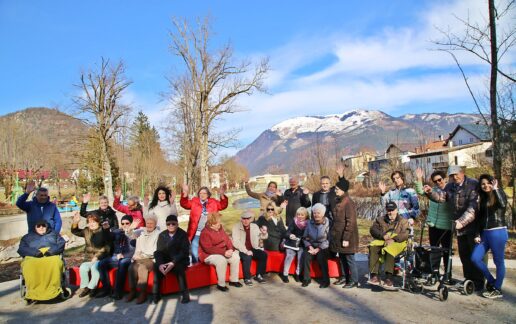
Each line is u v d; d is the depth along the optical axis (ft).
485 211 20.34
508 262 27.68
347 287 23.11
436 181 22.98
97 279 22.76
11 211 106.11
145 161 140.97
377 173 83.82
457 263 28.09
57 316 19.93
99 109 104.47
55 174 152.76
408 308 19.35
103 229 23.68
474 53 40.32
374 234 22.63
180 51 79.10
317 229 24.04
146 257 22.50
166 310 20.31
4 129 136.67
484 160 60.95
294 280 25.48
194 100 83.87
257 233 25.86
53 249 22.40
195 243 27.04
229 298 22.03
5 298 23.24
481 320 17.53
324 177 27.99
